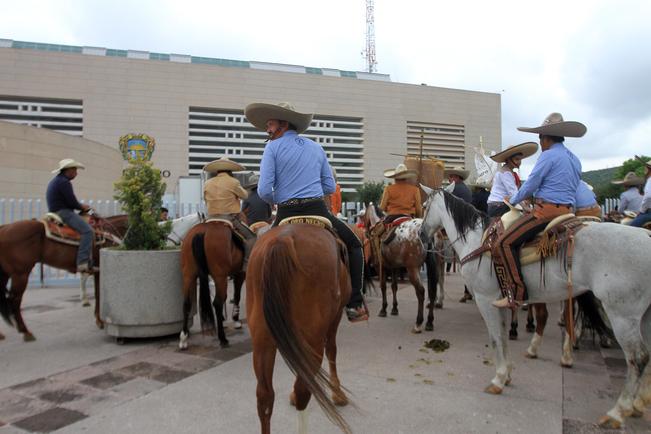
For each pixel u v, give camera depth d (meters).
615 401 4.02
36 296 9.46
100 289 6.00
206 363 5.08
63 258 6.25
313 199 3.53
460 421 3.60
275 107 3.60
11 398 4.13
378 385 4.39
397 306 8.25
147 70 51.22
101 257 5.93
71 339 6.09
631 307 3.41
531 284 4.05
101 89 49.53
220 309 5.68
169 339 6.10
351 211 14.05
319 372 2.49
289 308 2.54
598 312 4.52
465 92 63.16
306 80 57.16
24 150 17.61
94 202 12.01
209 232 5.60
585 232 3.69
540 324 5.27
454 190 8.40
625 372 4.79
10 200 11.05
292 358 2.41
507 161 5.66
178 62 52.44
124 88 50.34
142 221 6.07
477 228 4.74
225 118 54.31
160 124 51.47
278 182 3.59
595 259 3.58
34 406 3.95
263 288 2.54
